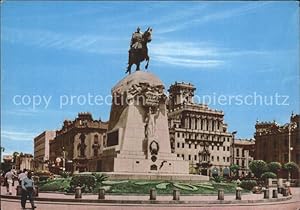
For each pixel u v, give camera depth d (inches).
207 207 1146.7
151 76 1873.8
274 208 1168.8
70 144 1934.1
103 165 1833.2
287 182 1612.9
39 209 1065.5
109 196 1289.4
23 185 1069.8
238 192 1299.2
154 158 1780.3
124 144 1769.2
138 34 1900.8
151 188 1302.9
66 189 1409.9
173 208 1113.4
